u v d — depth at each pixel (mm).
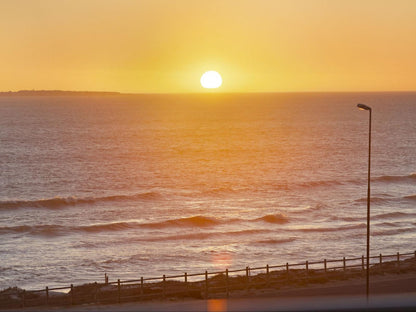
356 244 52875
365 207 71188
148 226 60312
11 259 48156
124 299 27484
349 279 32062
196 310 8602
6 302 26641
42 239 55406
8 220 64500
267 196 79062
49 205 71562
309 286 30406
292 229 58812
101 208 70938
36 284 41281
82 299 27562
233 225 61094
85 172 102062
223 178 95312
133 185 89125
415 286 30109
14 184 90312
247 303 7926
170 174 99938
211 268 45156
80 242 54094
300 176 97375
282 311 6914
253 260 47594
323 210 69062
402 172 102375
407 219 63562
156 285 31188
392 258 46906
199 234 56906
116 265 46281
